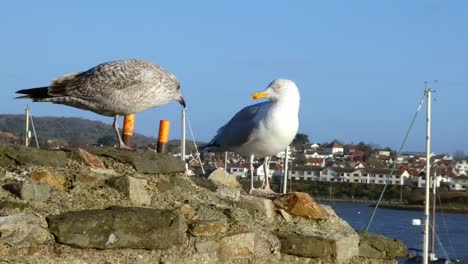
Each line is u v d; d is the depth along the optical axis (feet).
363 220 88.22
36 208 14.10
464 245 73.51
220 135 17.06
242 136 16.55
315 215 16.07
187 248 14.67
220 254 14.89
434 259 54.70
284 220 15.94
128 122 16.29
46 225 13.93
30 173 14.52
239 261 15.07
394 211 119.55
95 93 15.17
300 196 16.14
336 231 16.07
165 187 15.28
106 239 14.11
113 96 15.21
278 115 16.30
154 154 15.53
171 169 15.51
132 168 15.24
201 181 15.92
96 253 14.12
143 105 15.44
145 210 14.40
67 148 15.11
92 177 14.75
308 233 15.78
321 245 15.61
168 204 15.01
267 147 16.49
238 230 15.14
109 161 15.25
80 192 14.56
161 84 15.48
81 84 15.19
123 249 14.28
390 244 16.46
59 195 14.42
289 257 15.48
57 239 13.92
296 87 16.48
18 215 13.82
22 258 13.73
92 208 14.39
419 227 81.00
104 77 15.17
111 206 14.39
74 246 13.98
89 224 14.03
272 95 16.40
